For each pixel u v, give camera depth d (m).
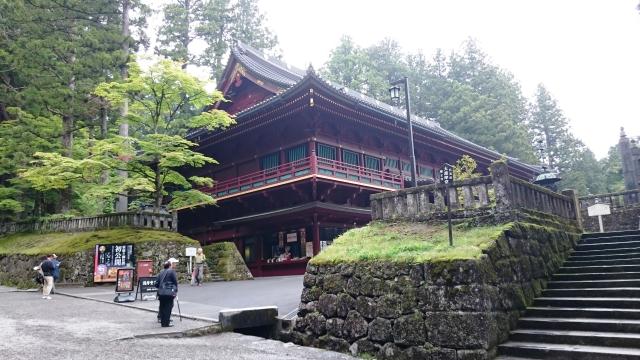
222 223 34.50
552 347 8.95
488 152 41.25
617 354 8.18
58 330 10.81
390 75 72.50
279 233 32.25
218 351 9.59
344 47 65.00
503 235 11.04
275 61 41.03
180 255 24.02
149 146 23.97
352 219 32.31
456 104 63.88
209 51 54.28
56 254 22.58
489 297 9.48
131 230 24.55
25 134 28.47
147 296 16.94
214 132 33.84
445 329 9.43
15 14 29.52
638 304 9.87
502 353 9.32
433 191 13.75
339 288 11.58
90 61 29.03
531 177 47.62
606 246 14.38
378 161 35.50
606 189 66.81
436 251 10.59
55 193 32.22
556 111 73.25
